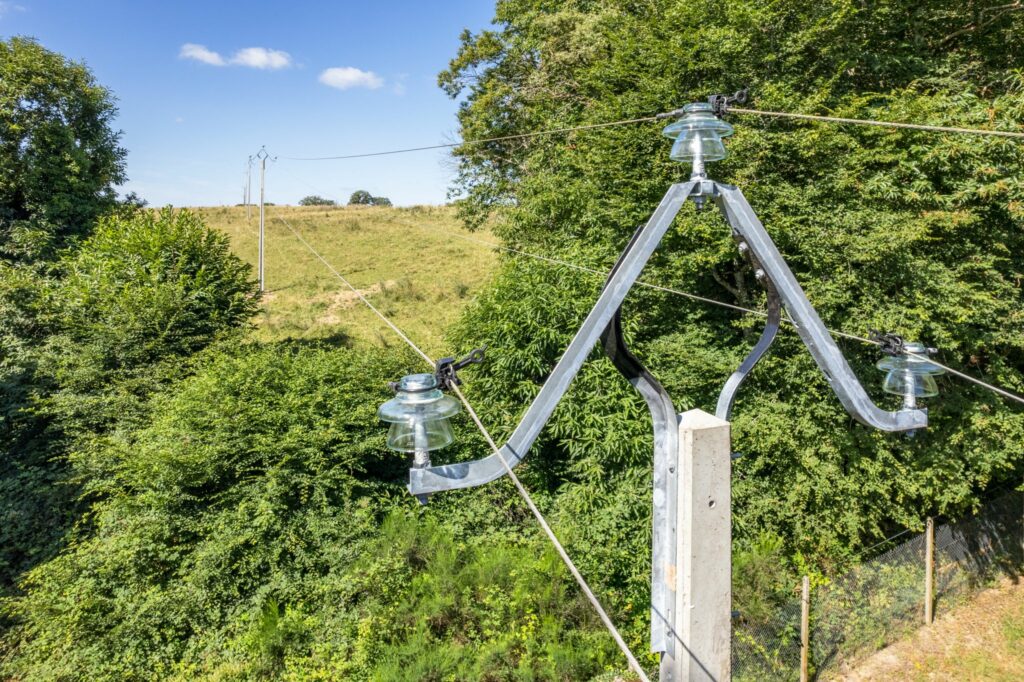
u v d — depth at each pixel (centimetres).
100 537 926
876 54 1097
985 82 1157
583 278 1060
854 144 932
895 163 951
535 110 1716
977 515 995
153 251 1461
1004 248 898
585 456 991
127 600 791
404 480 1005
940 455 898
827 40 1077
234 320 1531
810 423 916
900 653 841
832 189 954
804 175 1009
